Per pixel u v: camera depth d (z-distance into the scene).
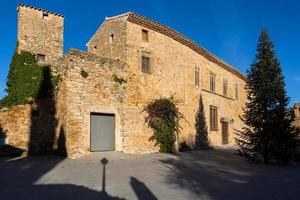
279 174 13.70
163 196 8.76
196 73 25.84
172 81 22.50
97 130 17.52
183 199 8.47
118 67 18.72
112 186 9.91
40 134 17.78
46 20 20.42
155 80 20.92
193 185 10.40
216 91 29.19
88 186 9.85
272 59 18.78
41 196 8.56
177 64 23.20
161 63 21.62
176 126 21.25
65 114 16.58
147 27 20.81
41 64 19.45
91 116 17.31
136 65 19.77
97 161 14.91
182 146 22.83
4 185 9.84
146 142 19.64
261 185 10.77
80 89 16.80
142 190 9.44
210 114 27.83
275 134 17.88
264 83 18.36
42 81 18.45
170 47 22.64
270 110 18.11
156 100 20.48
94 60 17.59
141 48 20.22
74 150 16.14
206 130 26.64
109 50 20.81
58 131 17.73
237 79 34.69
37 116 17.86
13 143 17.06
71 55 16.69
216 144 28.39
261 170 14.93
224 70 31.42
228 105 31.66
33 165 13.60
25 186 9.72
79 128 16.48
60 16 20.98
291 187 10.52
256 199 8.66
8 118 17.17
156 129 20.34
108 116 18.08
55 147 17.97
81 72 16.95
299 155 19.09
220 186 10.39
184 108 23.53
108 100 17.97
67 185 9.93
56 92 18.31
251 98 18.92
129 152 18.55
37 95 18.08
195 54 25.77
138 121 19.34
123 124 18.53
